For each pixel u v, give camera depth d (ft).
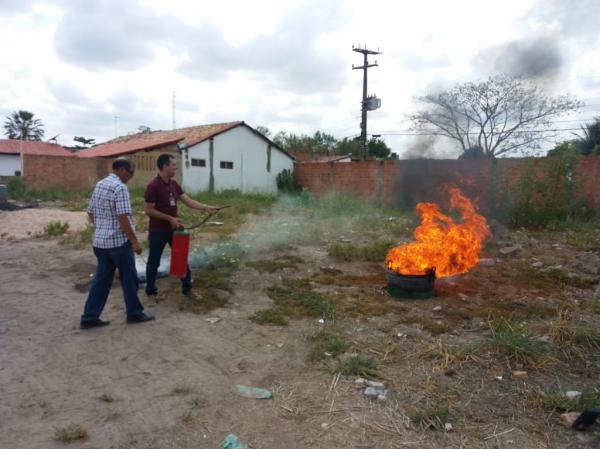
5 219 44.24
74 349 14.82
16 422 10.78
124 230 16.12
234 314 18.20
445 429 10.64
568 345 14.83
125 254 16.57
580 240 32.60
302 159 129.90
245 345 15.26
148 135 104.37
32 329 16.46
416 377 13.08
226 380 12.91
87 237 32.71
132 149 76.18
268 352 14.74
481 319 17.60
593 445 10.12
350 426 10.78
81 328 16.53
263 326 16.96
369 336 16.06
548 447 10.03
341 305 19.07
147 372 13.33
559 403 11.54
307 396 12.08
